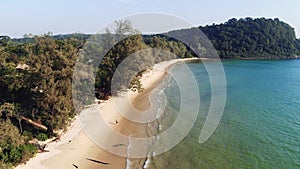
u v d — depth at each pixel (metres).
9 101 32.78
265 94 61.38
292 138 34.12
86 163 26.53
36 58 31.38
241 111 46.31
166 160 27.92
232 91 63.91
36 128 31.14
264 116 43.72
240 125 38.84
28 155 25.52
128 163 27.05
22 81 32.19
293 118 42.69
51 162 25.64
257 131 36.53
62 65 32.53
